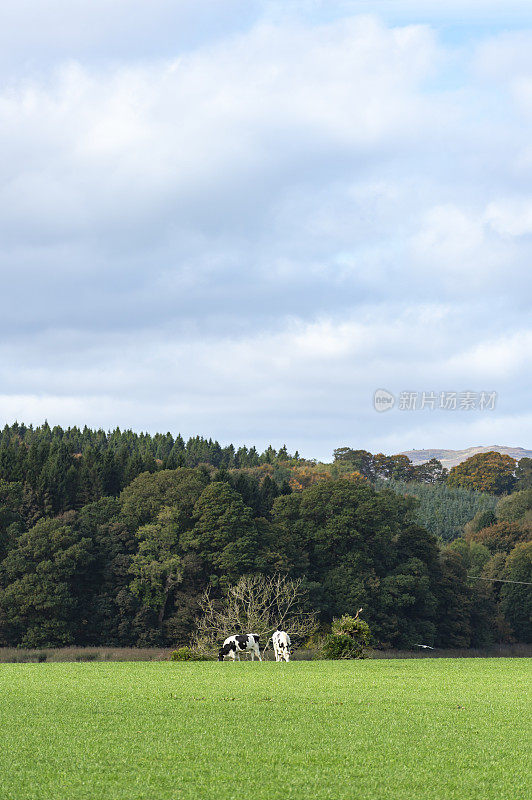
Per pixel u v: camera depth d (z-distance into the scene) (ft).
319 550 342.44
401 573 344.28
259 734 48.91
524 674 92.79
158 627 305.94
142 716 54.90
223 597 313.94
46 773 39.70
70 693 67.31
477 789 37.86
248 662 115.34
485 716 56.49
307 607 302.86
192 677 84.07
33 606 294.87
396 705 61.21
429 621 347.36
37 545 310.24
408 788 37.91
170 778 39.04
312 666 104.68
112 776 39.27
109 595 310.45
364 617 318.86
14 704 60.39
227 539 316.60
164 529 322.96
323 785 38.22
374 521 350.84
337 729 50.72
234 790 37.19
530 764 42.39
